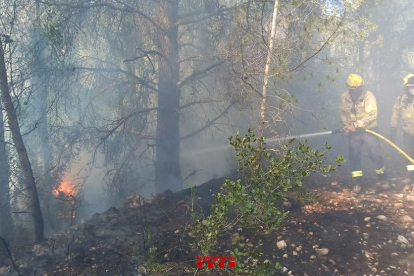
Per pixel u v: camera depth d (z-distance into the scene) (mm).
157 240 4324
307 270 3613
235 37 6023
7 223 7383
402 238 4102
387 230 4379
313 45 5672
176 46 9156
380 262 3689
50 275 3750
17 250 4449
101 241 4418
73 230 4855
